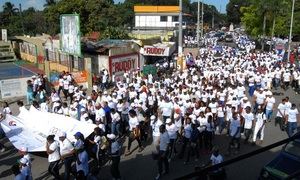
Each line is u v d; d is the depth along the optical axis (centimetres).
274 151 1423
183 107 1675
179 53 3266
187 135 1325
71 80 2312
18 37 4825
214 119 1622
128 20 7394
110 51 2981
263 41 5322
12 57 4666
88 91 2555
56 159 1116
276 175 1005
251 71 2620
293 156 1056
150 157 1390
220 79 2458
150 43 3922
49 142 1118
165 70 3216
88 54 3094
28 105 2161
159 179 1195
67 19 2716
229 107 1617
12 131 1401
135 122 1401
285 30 5444
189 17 8869
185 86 1944
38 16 7456
